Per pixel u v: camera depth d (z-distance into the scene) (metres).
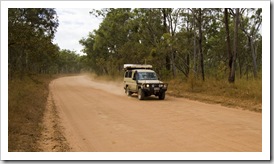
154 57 28.69
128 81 20.17
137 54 33.06
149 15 31.09
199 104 15.08
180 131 8.80
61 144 7.58
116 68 43.28
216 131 8.70
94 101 16.89
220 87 19.47
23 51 29.17
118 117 11.36
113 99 17.98
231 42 35.31
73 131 9.11
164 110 13.04
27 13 22.05
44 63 57.56
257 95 14.86
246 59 37.62
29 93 17.06
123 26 38.62
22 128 8.91
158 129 9.12
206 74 34.06
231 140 7.69
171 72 30.34
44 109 13.51
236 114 11.64
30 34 20.70
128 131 8.92
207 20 30.64
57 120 10.90
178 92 20.89
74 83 39.88
